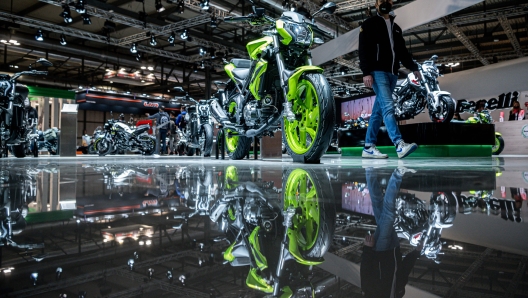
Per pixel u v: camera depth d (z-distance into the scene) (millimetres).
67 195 873
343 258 355
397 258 344
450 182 1144
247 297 242
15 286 251
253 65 3170
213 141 6773
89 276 283
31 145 7879
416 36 14555
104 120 27891
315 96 2732
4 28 14148
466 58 16250
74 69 20672
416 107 6648
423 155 5664
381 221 553
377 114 3623
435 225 509
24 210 651
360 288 259
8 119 5617
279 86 3150
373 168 2014
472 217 566
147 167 2297
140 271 302
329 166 2271
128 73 19219
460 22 11953
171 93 24859
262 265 333
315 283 276
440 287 253
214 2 11539
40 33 13375
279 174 1547
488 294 231
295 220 573
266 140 4730
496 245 386
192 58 17422
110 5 11703
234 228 510
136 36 14508
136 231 479
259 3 12016
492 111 13422
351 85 21031
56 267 308
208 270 313
